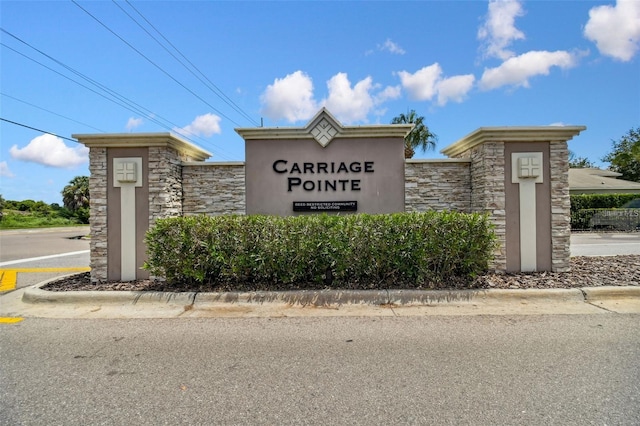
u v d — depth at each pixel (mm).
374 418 2906
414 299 6180
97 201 7469
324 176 8328
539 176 7430
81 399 3262
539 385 3395
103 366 3932
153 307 6129
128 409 3090
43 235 27359
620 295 6195
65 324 5355
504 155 7457
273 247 6578
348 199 8297
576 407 3025
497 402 3113
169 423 2883
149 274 7426
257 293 6281
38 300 6391
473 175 8000
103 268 7438
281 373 3699
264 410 3041
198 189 8312
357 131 8258
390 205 8266
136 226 7449
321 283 6676
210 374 3705
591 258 9039
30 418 2973
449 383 3449
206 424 2859
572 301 6094
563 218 7445
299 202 8312
